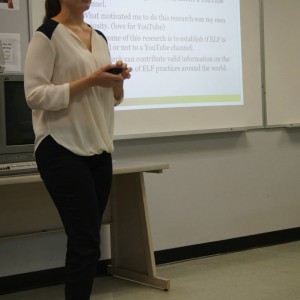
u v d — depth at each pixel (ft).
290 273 9.87
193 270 10.39
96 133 5.60
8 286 9.57
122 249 10.11
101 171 5.77
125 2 10.39
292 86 12.49
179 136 11.10
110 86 5.51
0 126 7.77
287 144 12.60
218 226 11.69
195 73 11.19
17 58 9.45
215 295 8.68
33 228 9.45
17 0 9.39
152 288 9.26
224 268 10.44
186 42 11.08
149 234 9.31
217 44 11.45
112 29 10.28
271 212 12.41
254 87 11.96
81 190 5.43
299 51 12.57
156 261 10.94
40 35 5.49
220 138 11.65
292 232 12.67
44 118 5.54
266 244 12.37
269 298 8.39
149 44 10.66
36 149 5.59
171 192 11.09
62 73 5.56
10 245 9.59
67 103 5.34
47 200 9.55
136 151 10.61
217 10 11.43
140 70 10.57
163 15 10.80
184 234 11.27
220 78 11.51
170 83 10.91
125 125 10.44
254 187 12.16
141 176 9.27
